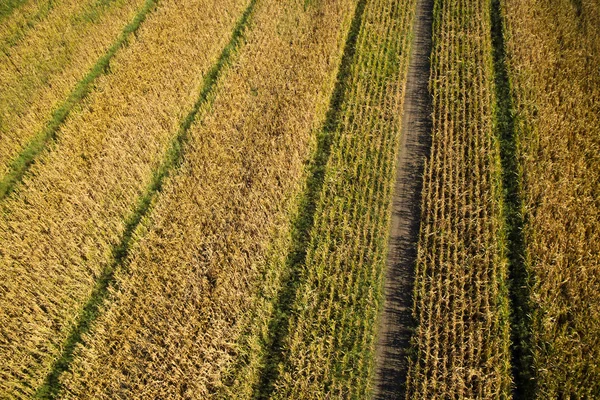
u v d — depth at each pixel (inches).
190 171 735.7
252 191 695.1
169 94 841.5
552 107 754.8
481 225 644.1
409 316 579.8
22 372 551.5
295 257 641.6
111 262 650.2
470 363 525.7
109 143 772.6
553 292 563.2
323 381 531.2
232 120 798.5
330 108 821.9
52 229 666.2
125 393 532.7
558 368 508.1
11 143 791.1
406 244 646.5
